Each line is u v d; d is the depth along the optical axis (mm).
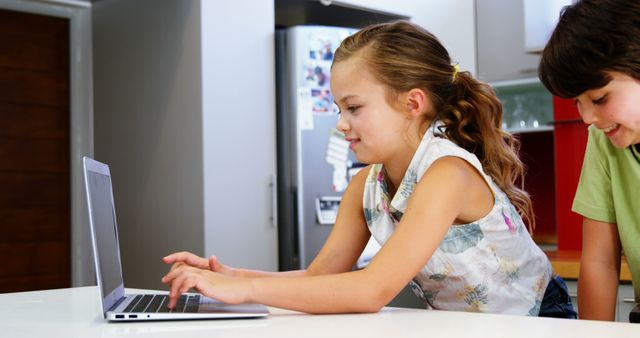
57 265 3387
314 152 3312
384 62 1317
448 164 1272
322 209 3318
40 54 3369
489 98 1445
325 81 3346
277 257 3148
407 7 3797
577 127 2736
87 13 3502
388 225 1434
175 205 3031
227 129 2980
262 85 3107
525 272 1412
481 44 4254
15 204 3266
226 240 2957
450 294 1393
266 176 3109
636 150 1430
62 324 1155
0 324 1176
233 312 1156
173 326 1083
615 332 900
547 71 1218
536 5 3746
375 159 1361
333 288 1154
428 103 1371
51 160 3389
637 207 1445
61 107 3426
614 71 1134
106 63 3398
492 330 941
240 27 3039
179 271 1205
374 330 970
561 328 942
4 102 3254
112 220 1361
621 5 1129
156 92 3125
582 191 1546
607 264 1524
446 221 1225
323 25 3816
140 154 3209
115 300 1282
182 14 2990
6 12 3271
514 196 1463
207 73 2922
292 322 1081
